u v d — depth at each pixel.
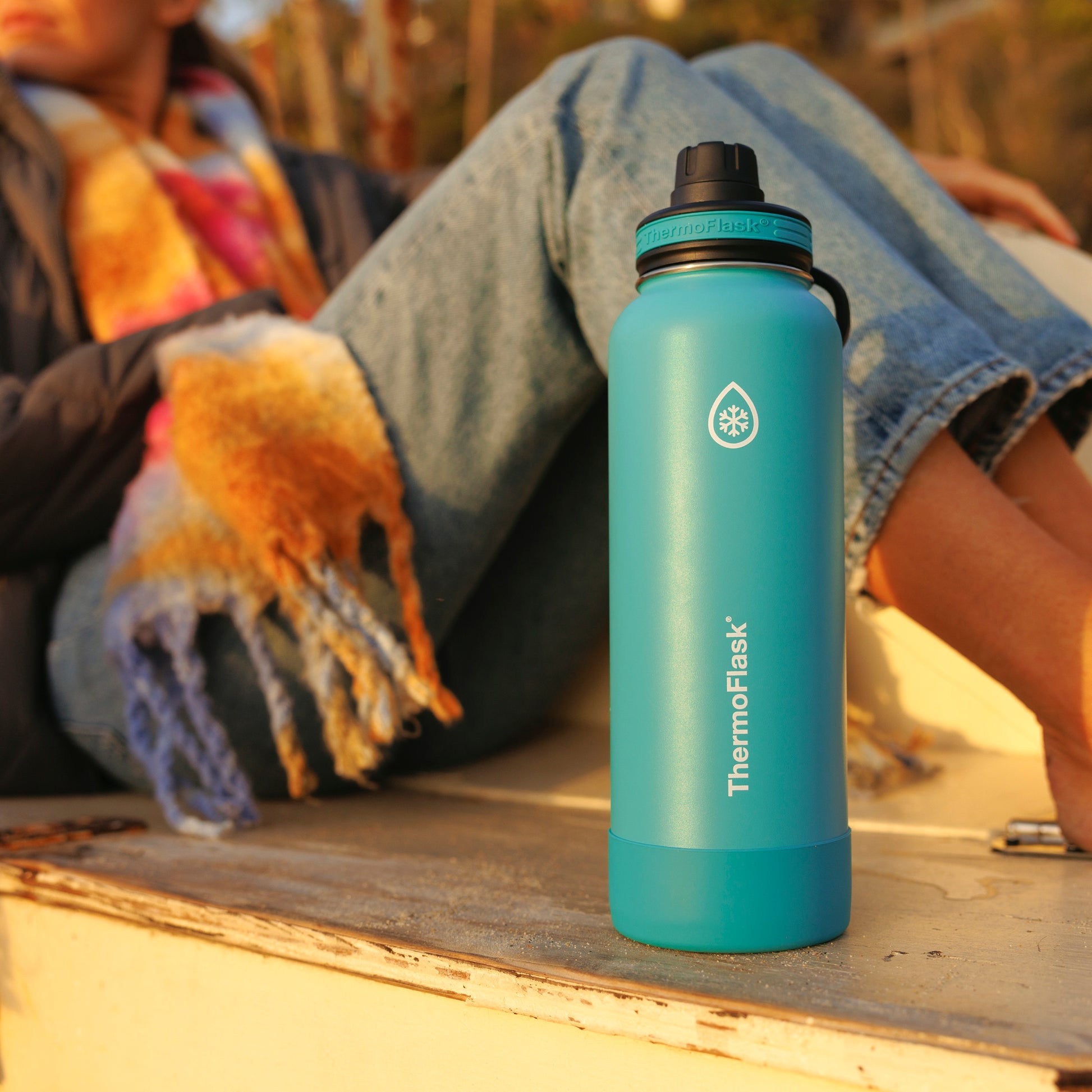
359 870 0.77
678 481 0.54
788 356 0.54
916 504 0.70
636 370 0.56
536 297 0.89
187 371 0.93
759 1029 0.46
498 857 0.81
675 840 0.55
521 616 1.11
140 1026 0.72
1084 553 0.79
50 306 1.36
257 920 0.65
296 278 1.59
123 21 1.59
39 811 1.05
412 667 0.89
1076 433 0.85
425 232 0.94
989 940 0.55
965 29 12.29
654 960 0.54
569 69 0.89
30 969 0.79
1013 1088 0.40
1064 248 1.21
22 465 1.03
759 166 0.80
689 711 0.54
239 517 0.89
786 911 0.54
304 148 1.85
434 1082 0.57
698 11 11.54
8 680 1.08
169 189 1.53
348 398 0.94
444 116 10.98
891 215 0.92
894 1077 0.43
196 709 0.94
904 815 0.85
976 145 11.84
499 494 0.96
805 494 0.55
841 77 12.32
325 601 0.90
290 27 5.47
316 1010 0.62
